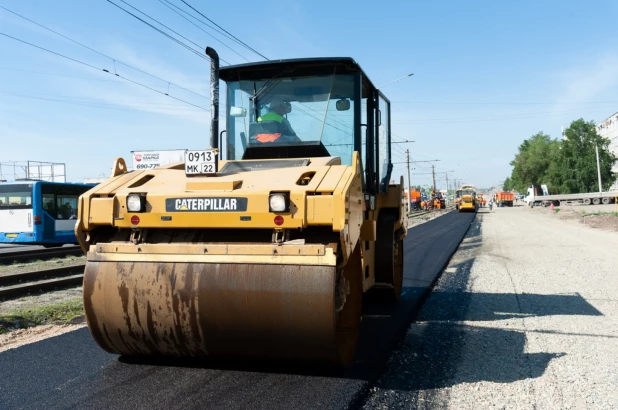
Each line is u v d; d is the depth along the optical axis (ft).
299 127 18.49
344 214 12.54
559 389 13.98
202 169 15.11
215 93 33.83
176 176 15.52
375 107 21.76
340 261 13.08
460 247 57.77
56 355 16.52
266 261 12.87
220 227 13.33
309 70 18.69
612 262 41.63
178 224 13.60
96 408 12.32
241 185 13.83
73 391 13.37
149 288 13.38
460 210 181.98
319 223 12.69
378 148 21.72
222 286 12.92
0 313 23.53
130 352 14.52
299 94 18.65
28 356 16.44
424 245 59.57
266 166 16.07
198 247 13.37
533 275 35.32
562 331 20.16
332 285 12.36
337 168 14.23
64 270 39.11
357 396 13.08
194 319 13.15
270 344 13.04
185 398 12.86
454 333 19.93
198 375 14.42
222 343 13.34
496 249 54.13
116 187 14.93
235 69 19.03
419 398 13.35
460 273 37.09
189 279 13.16
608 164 276.41
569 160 282.36
